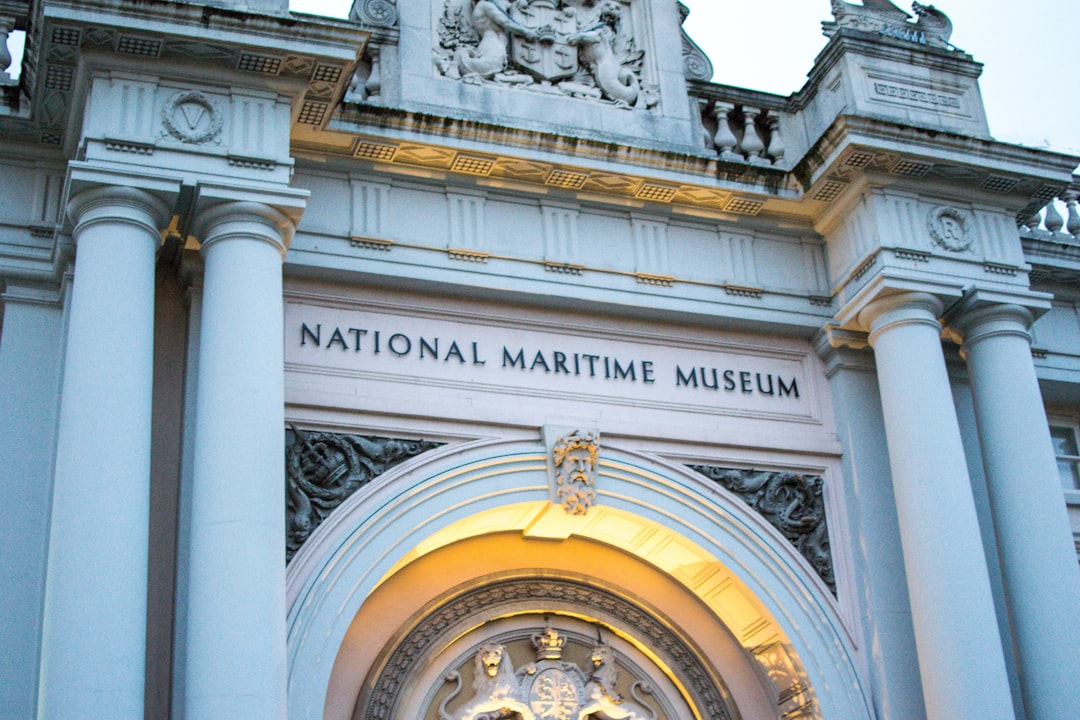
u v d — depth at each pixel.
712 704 17.59
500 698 17.02
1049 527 16.92
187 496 14.69
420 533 16.06
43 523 14.61
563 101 18.31
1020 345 17.86
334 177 16.94
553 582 17.66
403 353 16.67
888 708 16.55
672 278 17.91
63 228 15.07
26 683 13.98
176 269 15.87
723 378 18.06
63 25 14.48
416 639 16.73
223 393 14.09
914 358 17.23
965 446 18.58
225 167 14.98
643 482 17.12
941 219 18.08
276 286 14.88
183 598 14.26
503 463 16.59
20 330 15.42
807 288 18.52
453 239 17.12
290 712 14.55
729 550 17.11
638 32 19.38
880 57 18.70
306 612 14.94
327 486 15.67
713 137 19.09
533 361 17.27
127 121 14.81
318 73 15.55
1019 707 17.36
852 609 17.25
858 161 17.67
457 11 18.48
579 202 17.94
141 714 12.71
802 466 17.88
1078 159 18.30
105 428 13.45
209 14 14.86
